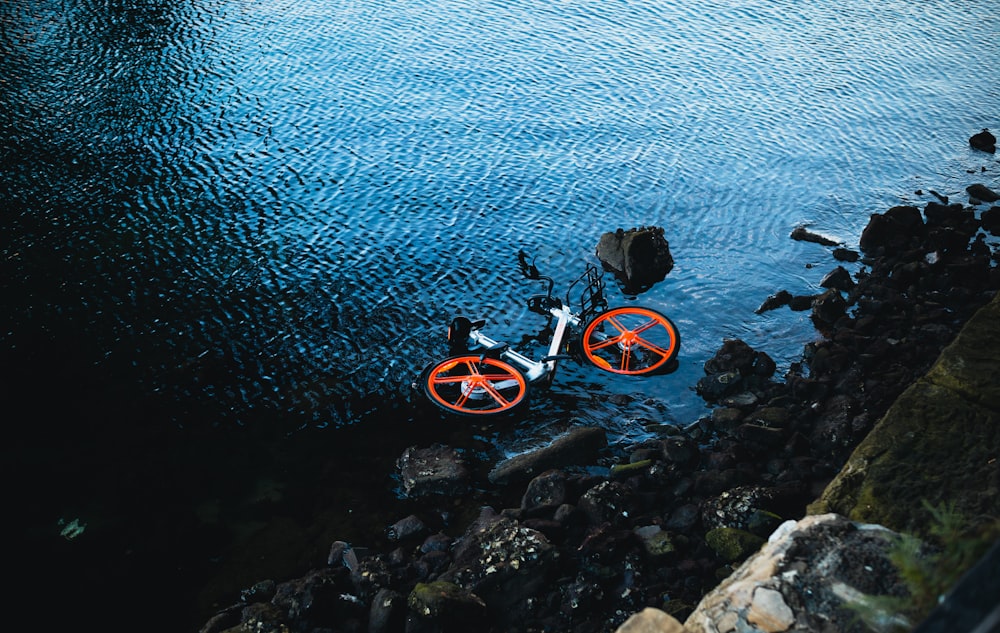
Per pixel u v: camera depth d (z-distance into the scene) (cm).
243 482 767
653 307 1044
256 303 1028
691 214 1270
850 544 428
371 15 2058
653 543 654
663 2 2244
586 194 1312
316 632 595
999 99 1736
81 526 719
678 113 1609
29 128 1465
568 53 1880
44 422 834
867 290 1039
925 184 1380
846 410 796
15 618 634
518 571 618
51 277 1068
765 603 402
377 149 1434
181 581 668
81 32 1878
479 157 1416
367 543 700
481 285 1080
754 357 913
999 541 247
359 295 1051
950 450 536
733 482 722
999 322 637
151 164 1361
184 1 2092
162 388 884
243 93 1627
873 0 2353
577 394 888
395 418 851
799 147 1496
